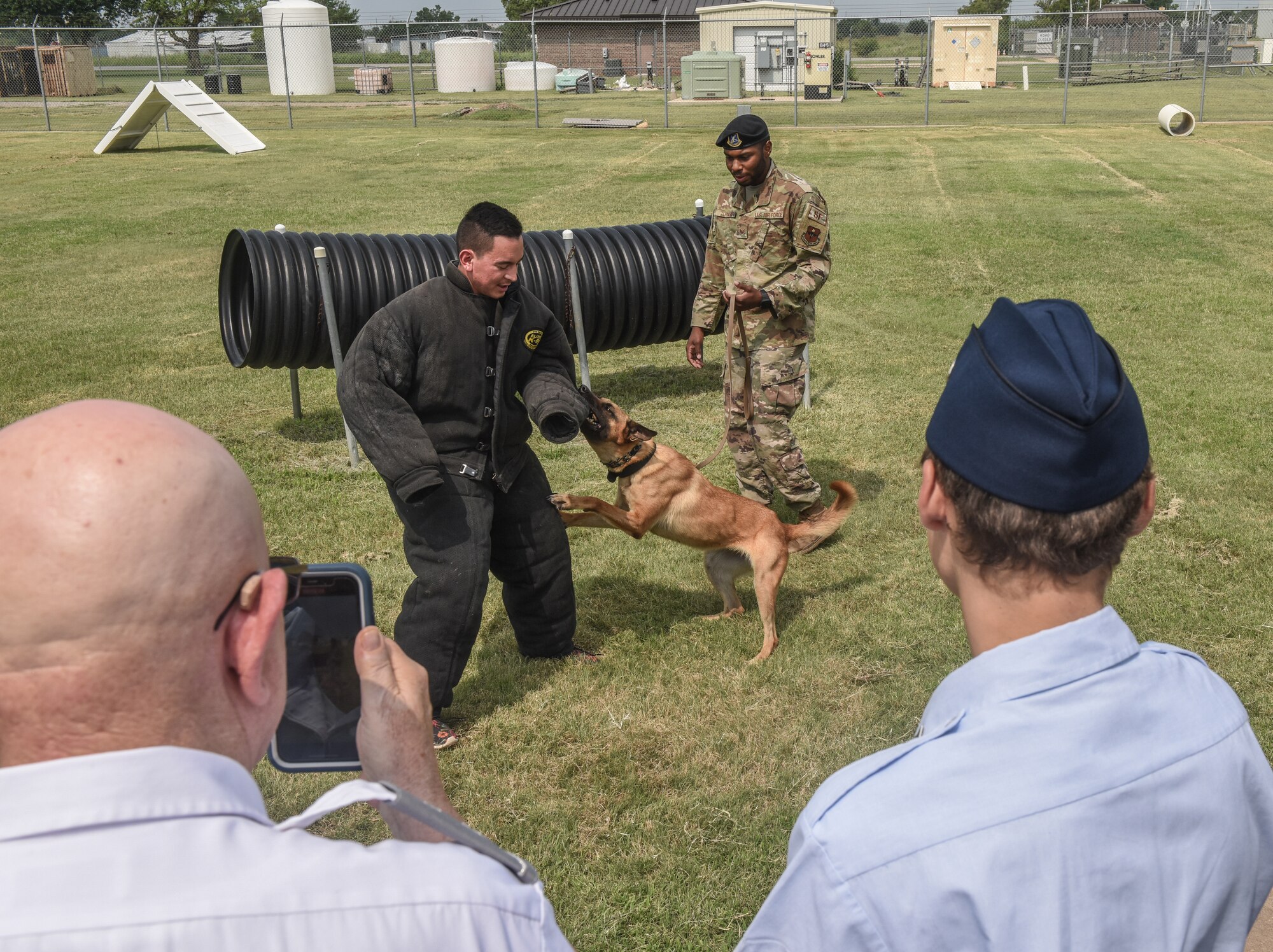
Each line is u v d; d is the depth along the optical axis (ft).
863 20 145.38
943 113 101.60
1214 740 3.67
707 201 55.72
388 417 12.25
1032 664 3.59
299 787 12.25
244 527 3.01
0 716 2.72
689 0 166.61
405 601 13.07
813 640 15.60
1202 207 51.80
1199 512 19.33
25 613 2.64
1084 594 3.71
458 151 78.28
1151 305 34.35
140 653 2.74
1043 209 52.39
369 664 3.98
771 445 18.48
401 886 2.87
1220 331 31.12
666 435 24.48
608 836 11.54
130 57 159.74
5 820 2.56
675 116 104.88
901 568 17.85
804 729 13.39
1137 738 3.56
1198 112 96.07
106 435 2.82
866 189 59.26
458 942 2.89
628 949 10.06
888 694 14.12
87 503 2.69
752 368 18.38
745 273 18.06
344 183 63.46
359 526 19.63
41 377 28.53
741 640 15.60
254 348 22.65
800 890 3.46
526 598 14.49
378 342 12.30
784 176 17.84
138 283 40.19
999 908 3.25
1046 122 90.48
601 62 169.07
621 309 25.43
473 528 12.80
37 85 148.66
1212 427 23.35
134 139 82.58
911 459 22.59
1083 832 3.34
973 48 142.82
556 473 22.12
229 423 25.40
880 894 3.32
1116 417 3.52
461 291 12.62
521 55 170.60
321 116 110.42
